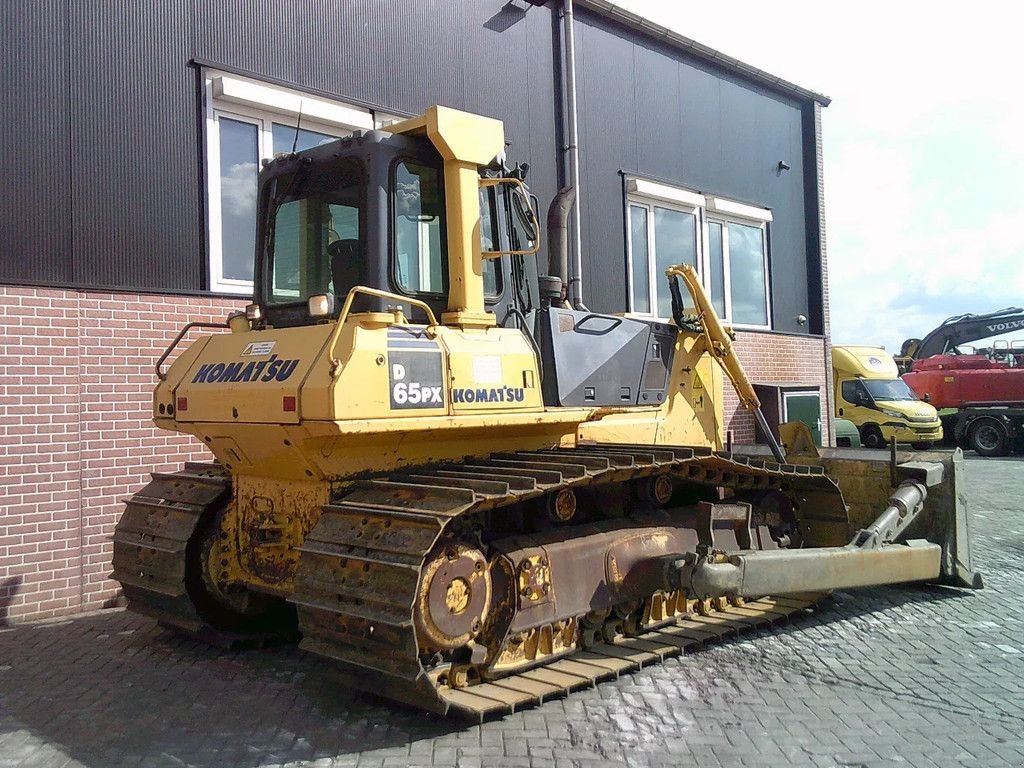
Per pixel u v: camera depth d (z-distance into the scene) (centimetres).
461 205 496
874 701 475
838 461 752
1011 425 2183
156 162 742
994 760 400
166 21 750
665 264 1255
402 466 493
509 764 396
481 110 1002
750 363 1351
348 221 494
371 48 897
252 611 590
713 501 652
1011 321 2581
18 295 661
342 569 421
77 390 690
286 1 829
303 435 438
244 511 549
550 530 519
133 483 718
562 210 645
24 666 548
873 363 2255
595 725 440
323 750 414
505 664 477
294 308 525
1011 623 627
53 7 688
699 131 1307
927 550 640
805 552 566
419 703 422
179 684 512
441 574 430
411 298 472
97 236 707
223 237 794
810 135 1528
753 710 461
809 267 1531
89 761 407
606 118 1162
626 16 1173
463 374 477
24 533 661
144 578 578
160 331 736
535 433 558
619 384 600
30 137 673
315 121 857
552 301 601
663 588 555
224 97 778
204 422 497
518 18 1048
